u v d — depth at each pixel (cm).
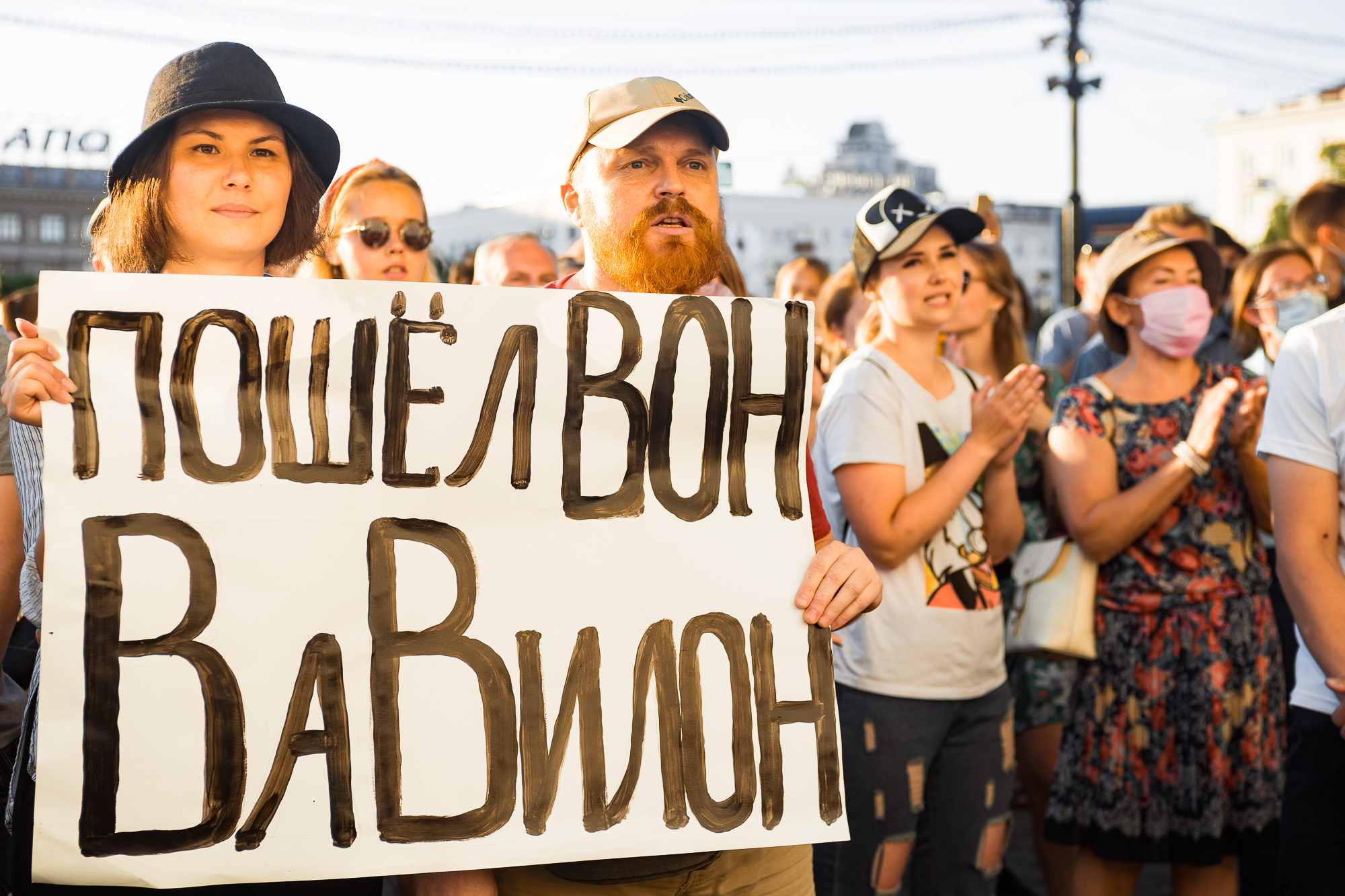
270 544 150
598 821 154
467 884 159
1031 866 391
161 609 147
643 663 158
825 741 163
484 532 156
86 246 179
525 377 160
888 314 278
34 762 158
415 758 149
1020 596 287
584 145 181
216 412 152
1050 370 414
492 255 444
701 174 183
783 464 170
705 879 171
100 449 149
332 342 155
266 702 147
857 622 261
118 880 142
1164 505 263
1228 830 264
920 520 251
